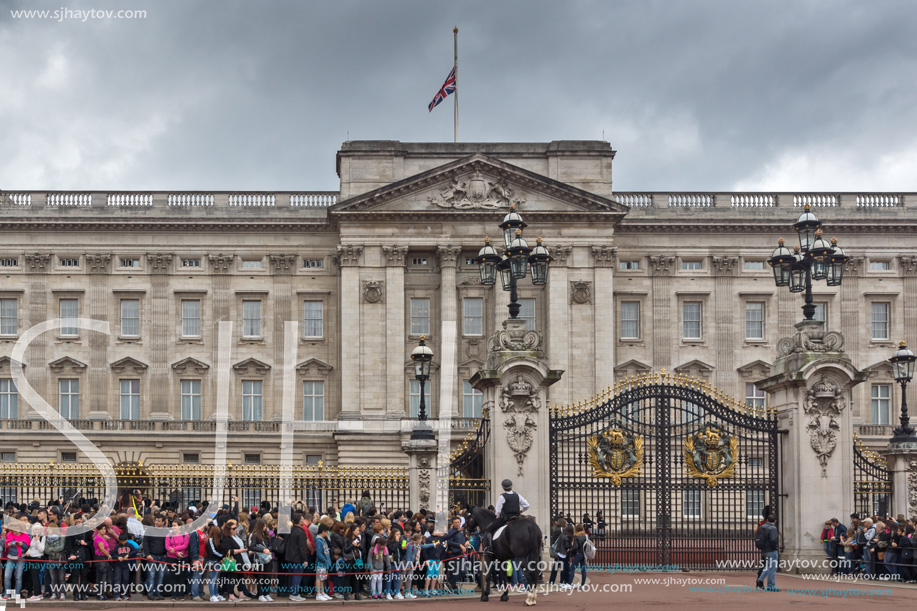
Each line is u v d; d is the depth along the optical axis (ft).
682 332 271.69
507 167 260.21
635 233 272.31
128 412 266.57
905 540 103.14
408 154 266.16
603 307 261.03
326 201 274.36
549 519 107.34
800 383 110.93
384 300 261.24
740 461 114.01
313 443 262.67
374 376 258.57
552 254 261.85
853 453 116.26
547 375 108.37
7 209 267.80
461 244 262.67
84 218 267.59
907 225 271.28
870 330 271.49
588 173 265.34
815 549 109.29
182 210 270.46
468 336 264.31
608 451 112.27
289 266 269.64
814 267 116.67
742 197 274.77
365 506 114.21
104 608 87.92
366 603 90.84
